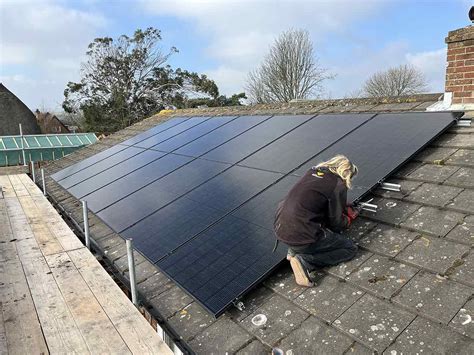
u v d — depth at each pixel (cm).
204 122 966
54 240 622
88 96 4662
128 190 673
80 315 401
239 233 415
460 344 231
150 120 1359
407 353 238
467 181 386
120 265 480
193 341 312
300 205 327
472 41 551
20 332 376
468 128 484
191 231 452
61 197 845
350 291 309
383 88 5019
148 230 495
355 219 399
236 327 313
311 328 286
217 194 518
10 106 4109
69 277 489
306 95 4472
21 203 857
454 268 290
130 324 380
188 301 367
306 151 544
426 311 262
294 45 4359
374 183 421
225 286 348
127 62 4631
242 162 595
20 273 505
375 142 504
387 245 346
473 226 326
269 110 922
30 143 2019
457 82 573
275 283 352
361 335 262
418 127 507
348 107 743
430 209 370
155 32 4728
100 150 1161
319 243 330
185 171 652
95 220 648
